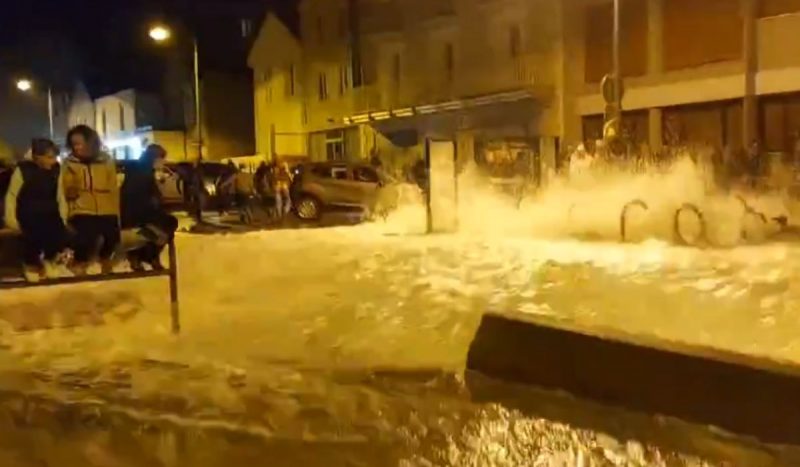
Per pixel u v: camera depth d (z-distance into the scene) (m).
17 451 5.54
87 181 9.86
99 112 68.00
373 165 30.92
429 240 19.00
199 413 6.25
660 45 28.39
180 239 22.14
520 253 15.62
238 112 56.91
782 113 25.38
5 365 7.88
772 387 5.36
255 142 55.34
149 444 5.62
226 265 15.38
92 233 9.86
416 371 7.24
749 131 25.80
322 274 13.54
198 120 38.97
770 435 5.32
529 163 23.80
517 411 6.08
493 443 5.48
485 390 6.62
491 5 35.16
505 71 34.72
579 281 11.91
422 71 39.97
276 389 6.82
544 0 32.34
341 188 27.81
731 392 5.53
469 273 12.99
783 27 24.88
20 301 11.51
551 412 6.03
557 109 31.81
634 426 5.68
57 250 9.85
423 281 12.28
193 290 12.30
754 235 17.06
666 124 28.56
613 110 24.31
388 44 42.09
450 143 21.56
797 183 20.30
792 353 7.52
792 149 24.91
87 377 7.38
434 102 38.31
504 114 34.25
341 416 6.10
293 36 50.28
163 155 10.46
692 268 12.97
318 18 48.09
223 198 32.50
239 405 6.42
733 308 9.69
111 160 10.07
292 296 11.38
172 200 33.56
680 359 5.80
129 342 8.82
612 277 12.23
